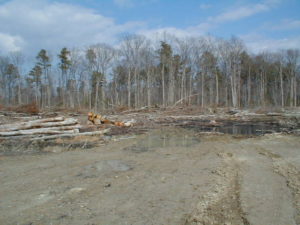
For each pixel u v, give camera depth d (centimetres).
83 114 2406
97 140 1138
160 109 2648
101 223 371
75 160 773
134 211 410
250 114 2600
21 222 376
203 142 1102
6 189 514
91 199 460
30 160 773
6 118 1736
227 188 511
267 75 5238
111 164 721
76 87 4456
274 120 2095
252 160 749
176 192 491
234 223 372
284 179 566
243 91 5250
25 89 4934
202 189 505
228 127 1692
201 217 390
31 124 1153
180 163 723
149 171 641
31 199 461
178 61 4169
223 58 4334
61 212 408
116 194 483
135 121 1838
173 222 374
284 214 397
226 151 888
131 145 1035
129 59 3925
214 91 5006
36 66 4591
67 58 4388
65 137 1148
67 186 530
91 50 4169
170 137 1256
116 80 4375
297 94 5150
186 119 2203
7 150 914
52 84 4734
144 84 4428
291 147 939
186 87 4616
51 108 2909
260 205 430
